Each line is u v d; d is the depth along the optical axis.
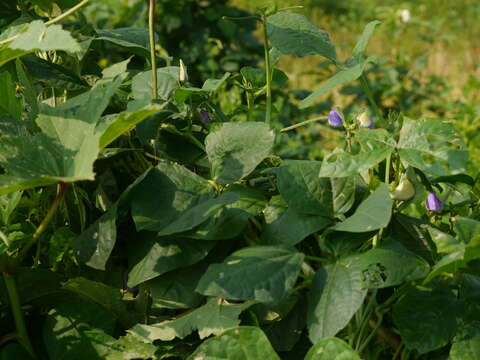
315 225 0.90
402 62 3.93
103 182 1.04
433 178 1.07
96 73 1.25
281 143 3.09
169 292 0.92
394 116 1.08
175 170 0.94
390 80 3.73
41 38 0.79
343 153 0.89
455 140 0.86
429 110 3.85
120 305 0.92
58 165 0.85
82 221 0.98
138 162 1.05
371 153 0.88
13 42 0.81
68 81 1.08
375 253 0.84
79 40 1.17
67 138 0.86
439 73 6.14
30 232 0.98
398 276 0.82
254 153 0.93
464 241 0.86
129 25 3.70
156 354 0.90
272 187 1.02
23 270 0.90
